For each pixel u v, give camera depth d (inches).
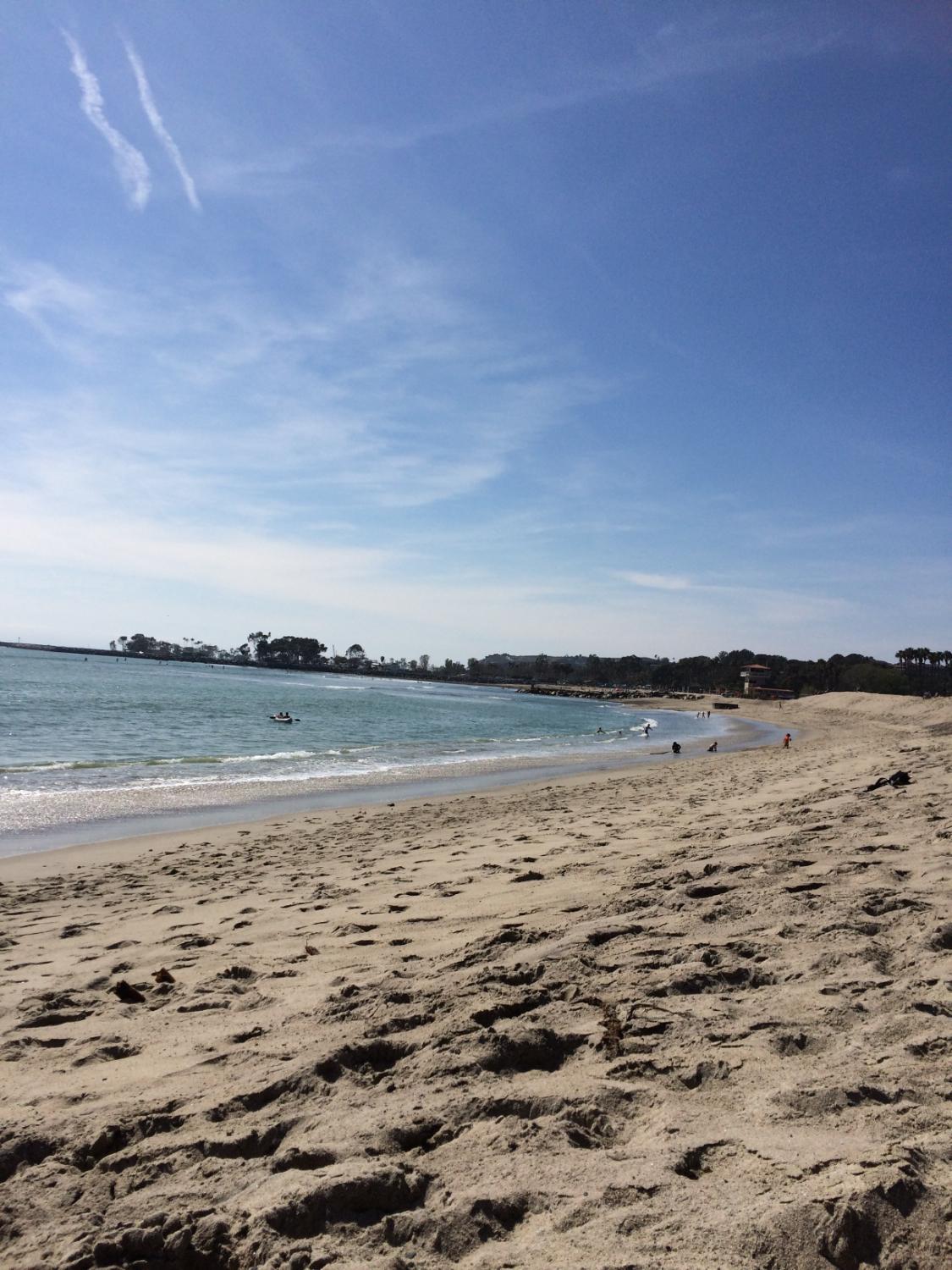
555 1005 159.9
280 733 1644.9
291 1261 90.4
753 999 156.6
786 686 7116.1
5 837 546.9
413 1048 147.8
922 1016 137.6
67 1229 101.8
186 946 259.9
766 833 350.0
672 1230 87.4
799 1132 106.6
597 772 1035.9
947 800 369.4
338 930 260.1
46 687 2746.1
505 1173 103.3
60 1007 200.2
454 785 883.4
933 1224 85.7
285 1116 126.3
